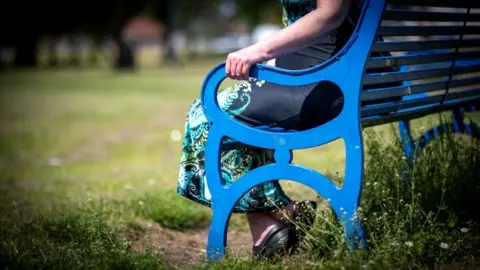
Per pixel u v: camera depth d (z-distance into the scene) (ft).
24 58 253.24
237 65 13.50
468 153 18.22
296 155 31.68
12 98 110.11
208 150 14.33
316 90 14.23
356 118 12.95
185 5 325.42
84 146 54.60
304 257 14.53
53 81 154.71
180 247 18.17
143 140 53.93
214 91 14.15
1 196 28.25
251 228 15.43
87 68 239.30
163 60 262.88
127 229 18.97
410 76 14.25
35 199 26.37
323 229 14.82
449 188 16.89
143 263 14.44
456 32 15.17
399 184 16.62
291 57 14.80
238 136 14.01
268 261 14.76
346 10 13.42
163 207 20.68
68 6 244.83
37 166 45.24
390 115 15.02
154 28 495.41
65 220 17.79
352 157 13.03
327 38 14.56
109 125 68.49
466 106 18.52
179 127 60.34
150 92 109.81
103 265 14.14
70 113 83.15
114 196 23.50
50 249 15.48
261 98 14.42
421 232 14.15
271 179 13.83
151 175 31.09
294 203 15.25
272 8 241.96
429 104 16.19
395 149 18.17
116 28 235.40
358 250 13.12
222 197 14.33
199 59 293.02
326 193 13.32
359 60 12.81
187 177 15.14
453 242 14.25
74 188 29.09
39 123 75.10
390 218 15.06
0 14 247.29
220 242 14.48
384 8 12.57
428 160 17.81
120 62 222.07
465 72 16.16
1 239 16.55
